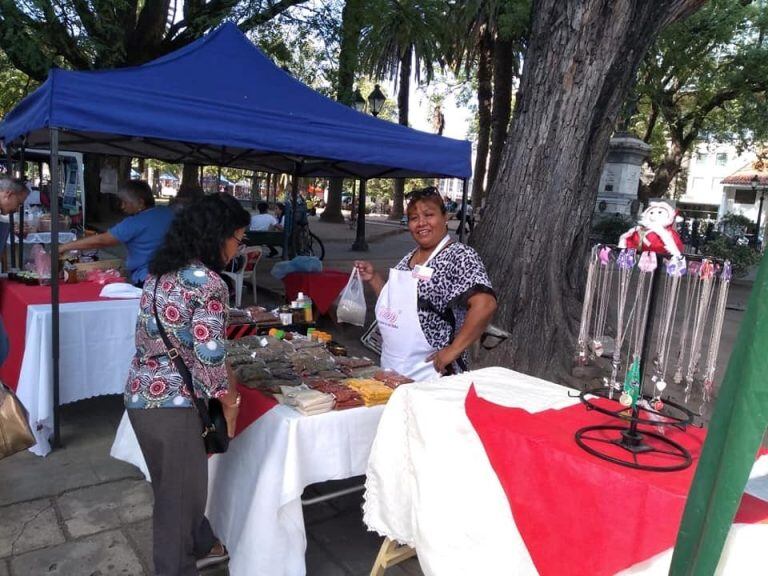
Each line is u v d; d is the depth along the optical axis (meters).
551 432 1.72
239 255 7.38
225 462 2.50
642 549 1.42
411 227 2.77
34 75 10.30
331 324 7.29
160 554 2.14
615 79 4.48
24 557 2.60
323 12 10.83
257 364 2.66
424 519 1.91
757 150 25.77
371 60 16.62
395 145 4.84
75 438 3.78
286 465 2.19
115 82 3.62
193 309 2.02
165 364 2.05
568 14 4.32
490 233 4.80
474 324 2.56
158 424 2.03
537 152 4.56
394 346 2.83
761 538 1.26
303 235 11.70
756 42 16.11
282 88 4.63
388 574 2.61
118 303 3.82
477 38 16.91
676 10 4.42
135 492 3.17
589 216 4.86
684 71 16.62
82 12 9.07
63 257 4.79
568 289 4.87
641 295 1.70
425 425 1.95
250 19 10.31
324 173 7.85
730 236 14.72
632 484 1.45
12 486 3.18
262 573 2.18
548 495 1.61
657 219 1.60
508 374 2.33
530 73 4.60
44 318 3.48
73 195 10.27
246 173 27.27
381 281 3.39
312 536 2.88
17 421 2.59
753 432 1.03
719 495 1.07
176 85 4.04
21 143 5.34
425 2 12.70
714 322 1.63
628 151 13.81
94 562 2.59
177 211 2.13
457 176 5.37
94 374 3.74
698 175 41.72
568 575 1.55
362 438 2.40
